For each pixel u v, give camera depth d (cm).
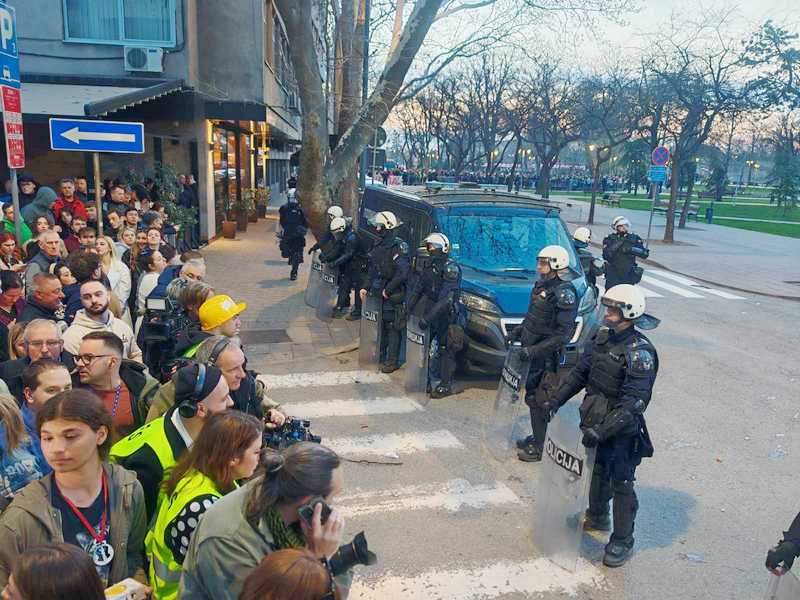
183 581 237
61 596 184
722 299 1516
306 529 217
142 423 385
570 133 4109
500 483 579
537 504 485
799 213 4859
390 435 672
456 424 705
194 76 1584
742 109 2608
